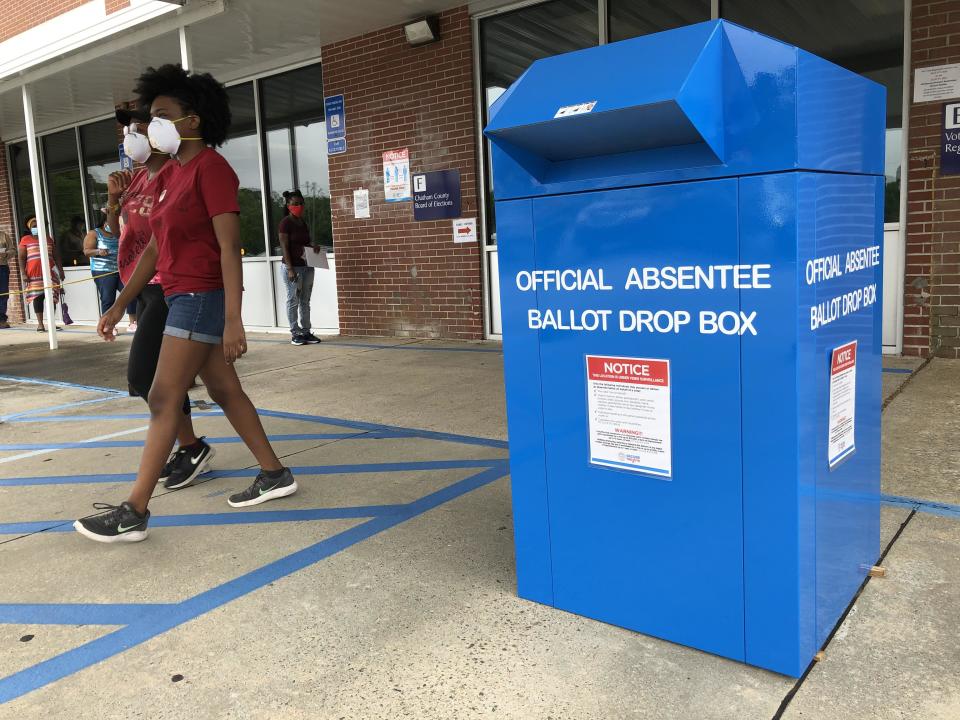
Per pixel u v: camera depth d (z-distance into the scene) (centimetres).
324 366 732
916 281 589
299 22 806
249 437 346
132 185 392
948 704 182
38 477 417
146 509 313
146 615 249
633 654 211
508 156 219
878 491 246
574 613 235
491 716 187
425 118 829
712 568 203
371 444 443
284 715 193
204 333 312
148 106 315
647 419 207
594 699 192
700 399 196
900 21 577
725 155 183
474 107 793
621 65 193
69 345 1030
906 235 589
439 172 827
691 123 173
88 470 426
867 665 199
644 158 197
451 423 483
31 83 939
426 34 792
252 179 1033
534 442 233
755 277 183
